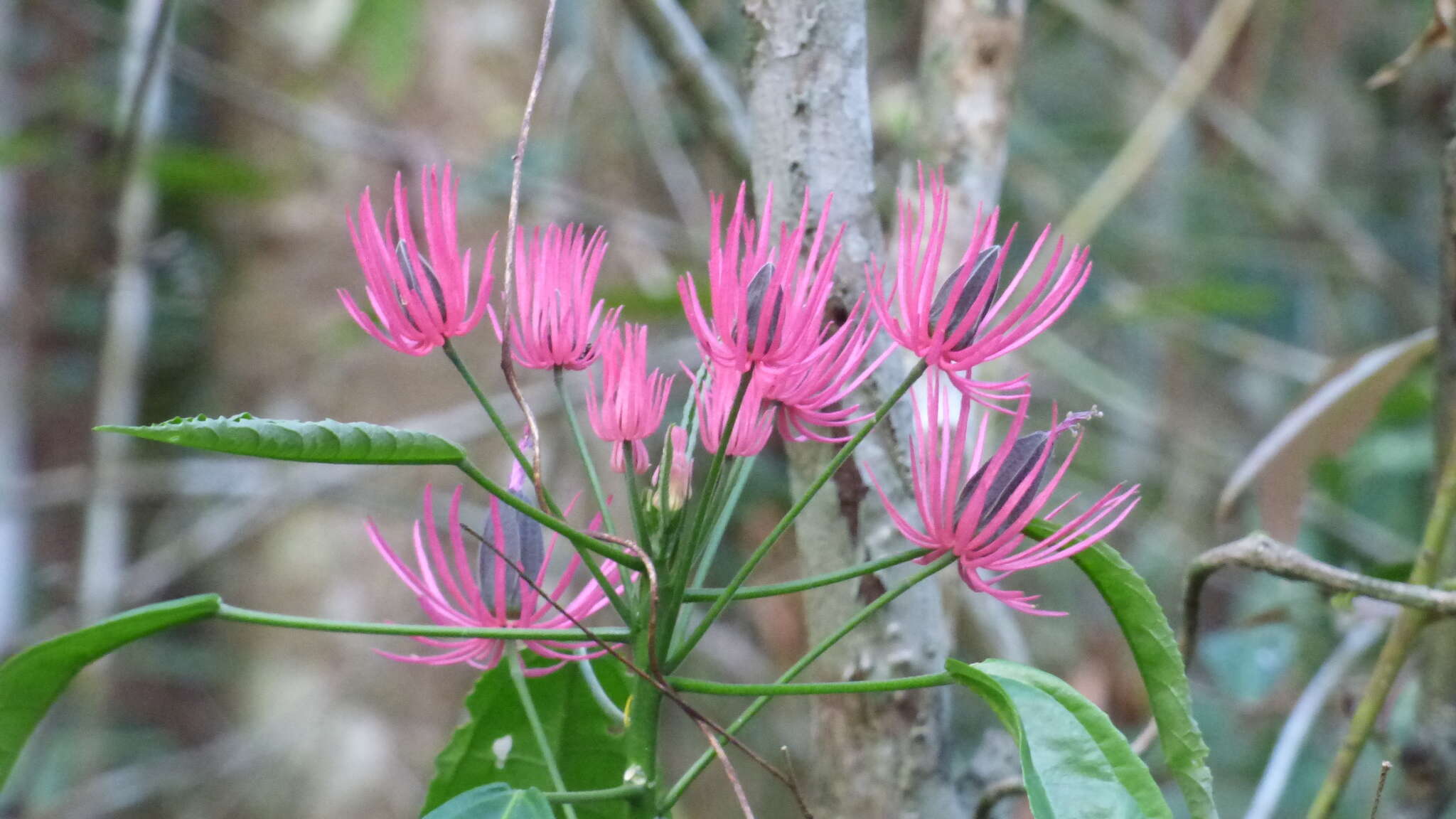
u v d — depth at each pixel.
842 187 0.98
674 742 1.98
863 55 0.99
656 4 1.22
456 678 2.02
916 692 1.02
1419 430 2.14
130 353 1.90
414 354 0.89
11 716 0.90
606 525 0.90
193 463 1.90
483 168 1.84
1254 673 1.59
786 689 0.88
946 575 1.10
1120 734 0.86
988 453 1.10
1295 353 2.13
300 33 2.01
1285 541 1.17
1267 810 1.13
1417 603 0.96
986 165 1.09
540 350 0.90
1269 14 2.14
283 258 2.13
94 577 1.85
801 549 1.02
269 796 1.99
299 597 2.04
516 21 2.05
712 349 0.87
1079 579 2.15
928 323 0.87
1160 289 1.83
